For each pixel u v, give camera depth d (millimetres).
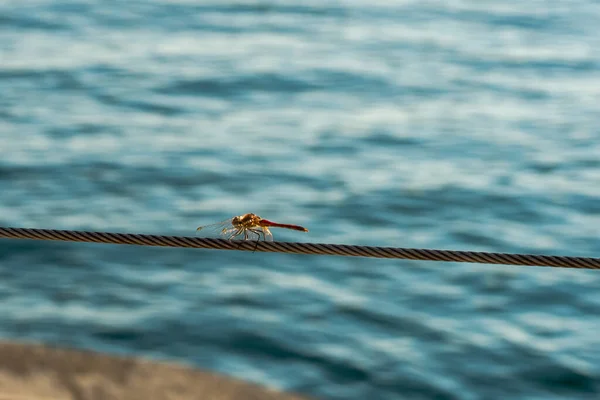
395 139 26109
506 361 13094
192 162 23219
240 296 15281
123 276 16016
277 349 13477
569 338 13766
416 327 14180
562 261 5156
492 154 24641
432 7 53500
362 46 41312
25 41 39281
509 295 15320
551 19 49719
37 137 24859
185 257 16828
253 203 20500
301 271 16344
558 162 23828
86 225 18781
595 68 37250
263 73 34719
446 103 30938
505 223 19406
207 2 52281
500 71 36562
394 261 16828
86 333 13930
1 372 11195
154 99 30109
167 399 10867
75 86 31453
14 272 16031
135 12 48062
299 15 49469
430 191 21312
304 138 25984
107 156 23344
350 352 13359
